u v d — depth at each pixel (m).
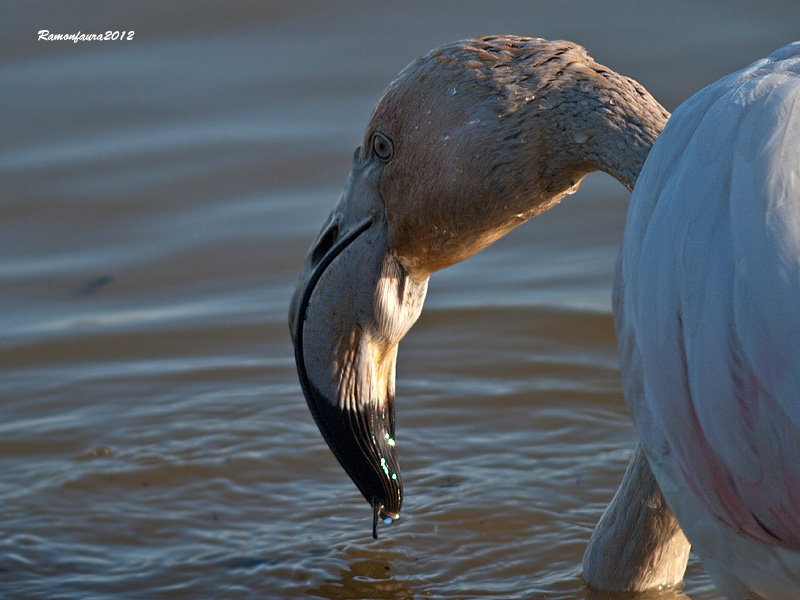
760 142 4.18
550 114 5.34
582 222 10.70
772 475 4.18
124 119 12.19
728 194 4.21
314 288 5.93
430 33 13.23
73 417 8.52
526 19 13.29
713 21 12.95
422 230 5.66
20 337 9.34
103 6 14.00
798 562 4.45
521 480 7.71
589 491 7.54
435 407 8.60
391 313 5.87
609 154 5.22
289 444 8.20
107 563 6.94
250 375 8.98
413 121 5.54
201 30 13.66
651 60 12.22
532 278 9.98
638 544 6.09
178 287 9.98
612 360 8.98
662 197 4.44
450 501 7.49
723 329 4.11
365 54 12.97
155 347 9.27
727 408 4.16
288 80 12.66
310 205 10.87
